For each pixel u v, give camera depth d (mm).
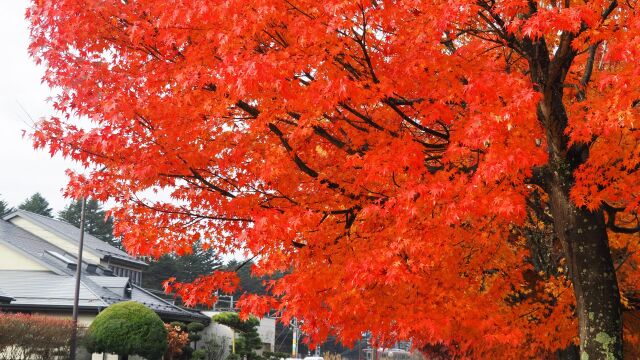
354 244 5961
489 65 5992
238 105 5941
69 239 38500
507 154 4707
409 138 5430
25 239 35562
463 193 5211
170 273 67562
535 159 4762
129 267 42188
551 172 6293
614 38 5477
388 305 5953
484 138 4738
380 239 5688
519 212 4883
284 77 5031
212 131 6219
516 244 9469
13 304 27219
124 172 5867
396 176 5762
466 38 7363
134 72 6051
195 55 5434
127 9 5695
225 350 35844
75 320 23828
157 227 6531
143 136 5859
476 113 5441
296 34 5195
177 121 5660
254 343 35375
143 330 24766
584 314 6105
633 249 8125
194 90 5711
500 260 7773
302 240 6484
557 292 7938
